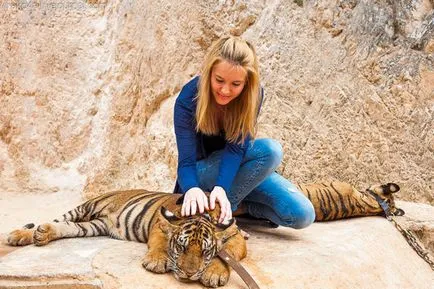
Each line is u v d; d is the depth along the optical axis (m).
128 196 4.02
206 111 3.39
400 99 5.80
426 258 4.63
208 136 3.74
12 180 8.23
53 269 3.16
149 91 7.29
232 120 3.46
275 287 3.15
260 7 6.82
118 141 7.47
